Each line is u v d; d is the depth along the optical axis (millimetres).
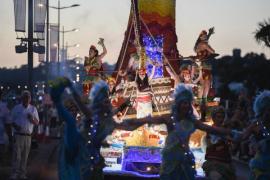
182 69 17438
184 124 10602
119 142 16562
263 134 10609
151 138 16531
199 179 15086
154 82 17453
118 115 17453
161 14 18484
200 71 17297
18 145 18000
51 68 62594
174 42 18781
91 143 10617
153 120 10719
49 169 21734
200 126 10688
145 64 17438
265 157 10570
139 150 16422
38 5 31188
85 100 12070
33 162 23375
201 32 17547
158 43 18219
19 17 29125
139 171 16250
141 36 17984
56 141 36906
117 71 18250
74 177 10422
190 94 10656
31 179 18391
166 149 10602
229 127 12008
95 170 10602
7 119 19750
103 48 18406
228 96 42719
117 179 16672
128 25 18672
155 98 17391
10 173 19484
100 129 10688
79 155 10492
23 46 29625
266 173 10555
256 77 62938
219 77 69312
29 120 18000
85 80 18406
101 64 18406
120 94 17781
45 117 40875
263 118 10695
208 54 17359
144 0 18469
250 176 10805
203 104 16906
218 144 11562
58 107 10383
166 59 17750
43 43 39812
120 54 18797
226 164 11539
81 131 10750
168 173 10508
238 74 66000
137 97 17281
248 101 23469
